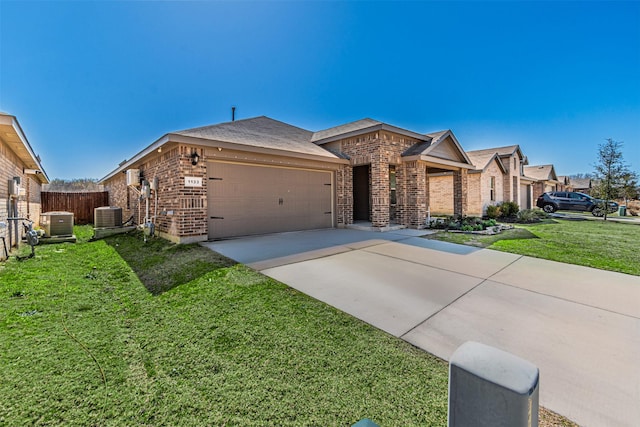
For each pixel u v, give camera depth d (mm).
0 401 1931
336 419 1809
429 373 2293
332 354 2553
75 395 2020
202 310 3453
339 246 7086
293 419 1810
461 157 13047
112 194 16156
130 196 12336
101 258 6391
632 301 3812
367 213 13258
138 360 2473
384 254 6309
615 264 5637
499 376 1097
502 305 3666
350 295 3938
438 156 11992
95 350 2623
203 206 7559
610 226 12094
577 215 18250
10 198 7254
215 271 4836
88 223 16016
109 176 15586
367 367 2369
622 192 15156
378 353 2574
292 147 9773
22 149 7477
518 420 1040
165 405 1934
